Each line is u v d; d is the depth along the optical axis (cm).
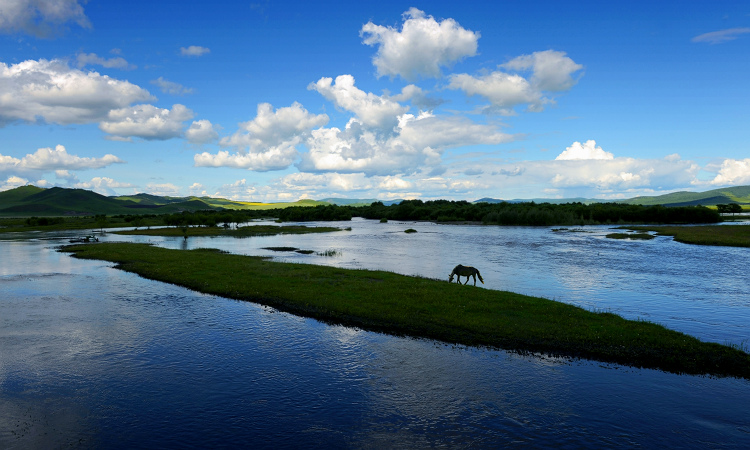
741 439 1017
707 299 2539
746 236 6925
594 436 1029
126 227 11869
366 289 2575
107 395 1266
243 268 3497
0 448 988
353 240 7244
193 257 4338
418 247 5881
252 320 2066
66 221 16450
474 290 2531
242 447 995
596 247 5822
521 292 2738
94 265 4069
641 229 9175
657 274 3478
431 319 1956
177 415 1145
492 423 1091
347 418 1124
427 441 1010
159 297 2603
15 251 5422
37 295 2670
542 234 8556
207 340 1761
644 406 1181
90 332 1875
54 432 1065
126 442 1020
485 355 1570
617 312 2222
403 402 1210
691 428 1068
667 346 1597
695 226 10062
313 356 1576
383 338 1773
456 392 1270
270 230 9938
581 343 1650
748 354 1520
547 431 1051
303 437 1034
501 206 17262
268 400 1228
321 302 2291
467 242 6712
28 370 1450
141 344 1714
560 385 1314
